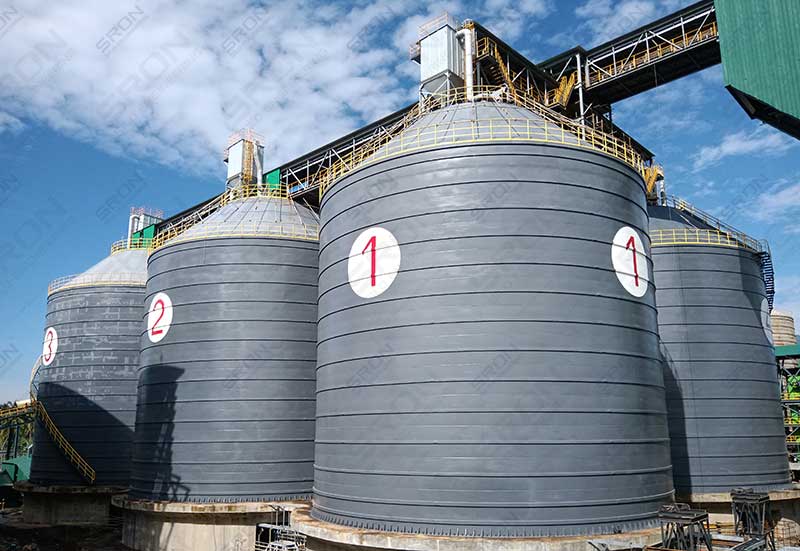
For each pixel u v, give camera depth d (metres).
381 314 25.42
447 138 26.55
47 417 47.59
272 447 34.38
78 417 47.25
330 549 24.92
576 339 23.72
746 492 26.70
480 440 22.62
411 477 23.27
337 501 25.69
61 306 50.25
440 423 23.16
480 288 23.86
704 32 38.62
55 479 47.00
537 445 22.50
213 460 34.00
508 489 22.17
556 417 22.81
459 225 24.62
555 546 21.02
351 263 27.25
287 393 35.28
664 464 25.17
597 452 22.95
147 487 35.75
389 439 24.12
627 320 25.09
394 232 25.81
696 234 39.41
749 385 37.53
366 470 24.62
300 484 34.53
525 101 34.38
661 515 21.55
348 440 25.69
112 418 47.38
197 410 34.84
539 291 23.81
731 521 35.38
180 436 34.88
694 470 36.09
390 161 26.58
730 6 30.61
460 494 22.41
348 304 27.02
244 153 47.38
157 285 38.66
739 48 30.05
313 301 37.22
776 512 36.12
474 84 35.31
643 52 41.41
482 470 22.39
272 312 35.97
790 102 28.52
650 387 25.38
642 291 26.20
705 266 38.50
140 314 49.41
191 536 33.41
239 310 35.78
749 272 39.59
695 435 36.47
